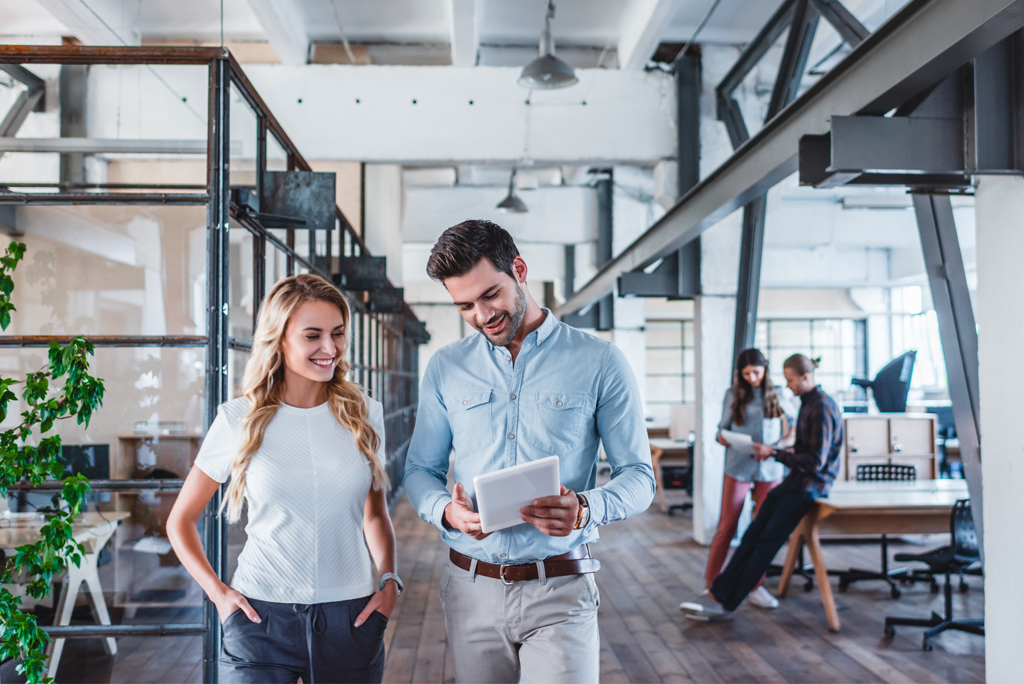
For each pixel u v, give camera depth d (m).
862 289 15.59
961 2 2.27
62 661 2.74
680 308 16.06
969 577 5.60
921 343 13.92
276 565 1.78
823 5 4.75
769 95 7.03
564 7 6.83
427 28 7.23
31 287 2.83
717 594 4.51
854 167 2.83
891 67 2.67
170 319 2.86
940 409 10.27
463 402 1.79
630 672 3.70
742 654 3.92
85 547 2.79
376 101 7.02
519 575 1.70
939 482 5.39
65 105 3.70
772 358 16.36
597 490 1.63
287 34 6.55
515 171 9.92
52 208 2.85
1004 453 2.68
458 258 1.57
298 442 1.84
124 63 2.91
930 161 2.85
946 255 3.89
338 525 1.82
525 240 12.54
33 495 2.80
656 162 7.27
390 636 4.34
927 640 3.97
